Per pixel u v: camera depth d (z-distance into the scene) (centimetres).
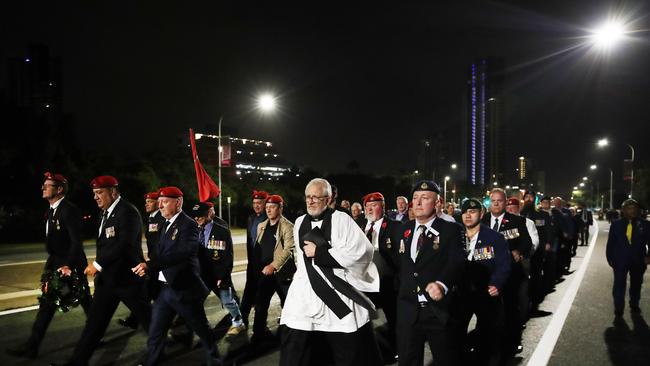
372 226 683
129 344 640
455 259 412
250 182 5381
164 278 511
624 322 778
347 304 397
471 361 578
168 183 3853
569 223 1355
